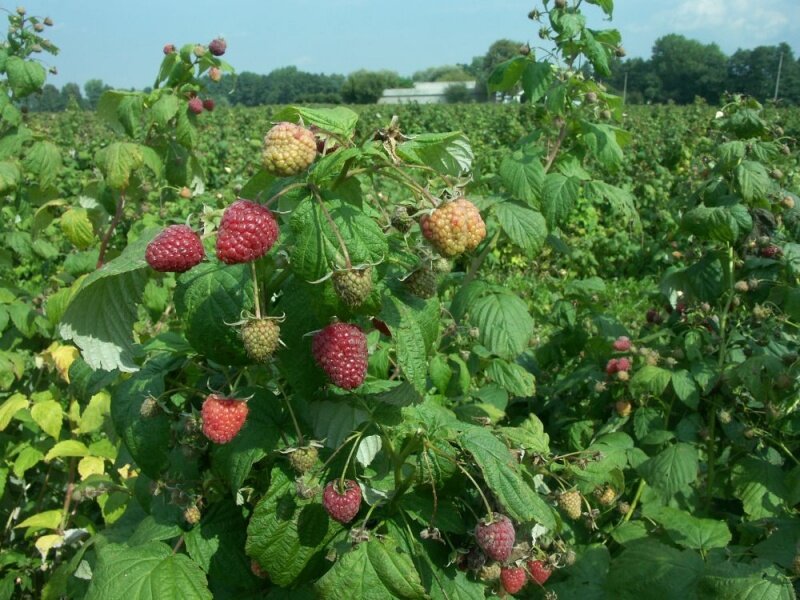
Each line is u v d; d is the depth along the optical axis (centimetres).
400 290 29
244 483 34
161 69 63
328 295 26
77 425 60
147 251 27
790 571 39
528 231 54
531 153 58
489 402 56
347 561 29
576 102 60
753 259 58
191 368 36
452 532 32
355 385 27
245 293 28
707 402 58
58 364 58
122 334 34
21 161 74
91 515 64
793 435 55
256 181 33
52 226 125
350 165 28
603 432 58
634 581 41
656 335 60
